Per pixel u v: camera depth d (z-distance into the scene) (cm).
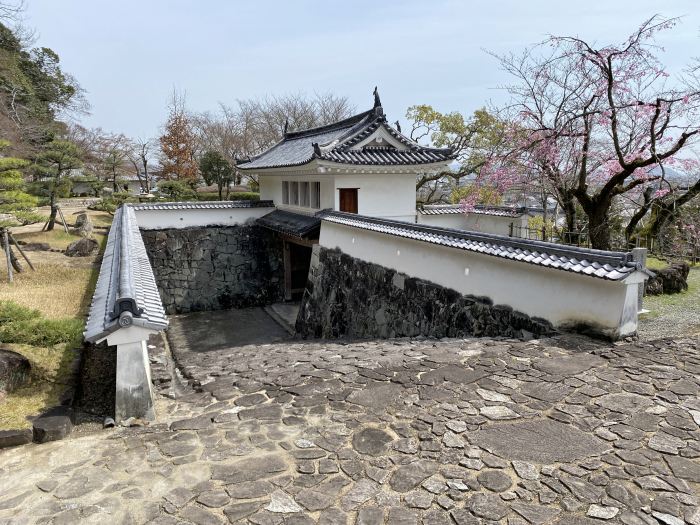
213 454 371
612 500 288
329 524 284
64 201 3106
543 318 616
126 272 570
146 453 377
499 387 451
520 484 309
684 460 321
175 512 302
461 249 732
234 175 3098
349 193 1338
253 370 626
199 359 891
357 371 537
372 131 1326
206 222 1662
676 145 828
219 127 3644
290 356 716
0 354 581
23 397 535
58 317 954
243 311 1680
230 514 297
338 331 1192
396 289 951
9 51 2675
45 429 405
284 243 1745
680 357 497
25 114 2472
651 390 423
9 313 594
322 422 415
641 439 348
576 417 385
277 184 1745
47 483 339
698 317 676
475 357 541
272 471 343
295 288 1820
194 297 1658
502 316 680
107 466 359
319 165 1225
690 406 391
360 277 1101
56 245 1844
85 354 706
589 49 886
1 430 412
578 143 1003
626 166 873
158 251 1600
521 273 645
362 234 1086
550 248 598
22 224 1279
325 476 333
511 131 1123
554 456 336
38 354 691
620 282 522
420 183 2469
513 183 1137
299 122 3672
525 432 370
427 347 627
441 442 366
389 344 716
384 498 306
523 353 538
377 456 354
